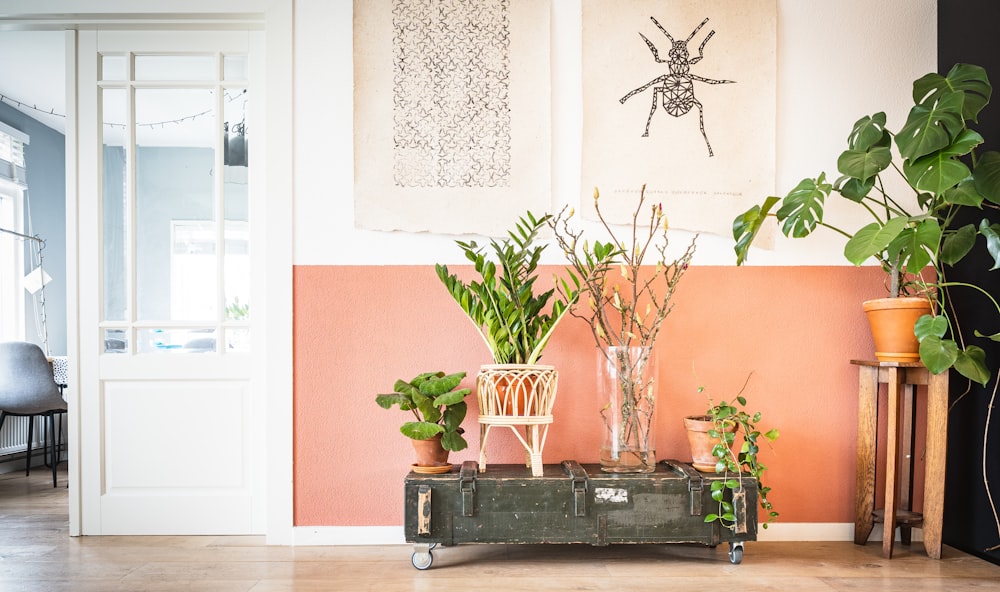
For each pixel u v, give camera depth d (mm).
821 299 2684
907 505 2561
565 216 2668
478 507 2283
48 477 4215
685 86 2672
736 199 2668
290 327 2621
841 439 2672
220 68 2785
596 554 2467
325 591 2086
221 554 2465
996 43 2449
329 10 2656
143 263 2779
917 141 2174
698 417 2535
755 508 2312
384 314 2643
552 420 2400
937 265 2602
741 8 2676
